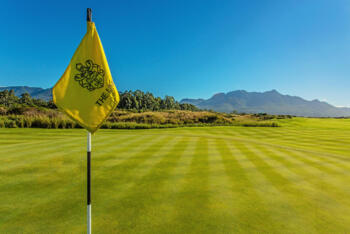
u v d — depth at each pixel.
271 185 5.36
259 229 3.43
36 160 7.05
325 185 5.43
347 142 14.23
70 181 5.39
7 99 71.44
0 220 3.58
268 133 19.53
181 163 7.17
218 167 6.78
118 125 22.28
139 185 5.21
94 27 2.73
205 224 3.55
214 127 25.30
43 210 3.94
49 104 49.34
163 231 3.34
